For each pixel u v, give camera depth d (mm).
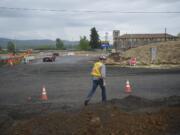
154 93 18641
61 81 26469
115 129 9297
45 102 15953
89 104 13852
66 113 10727
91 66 47750
